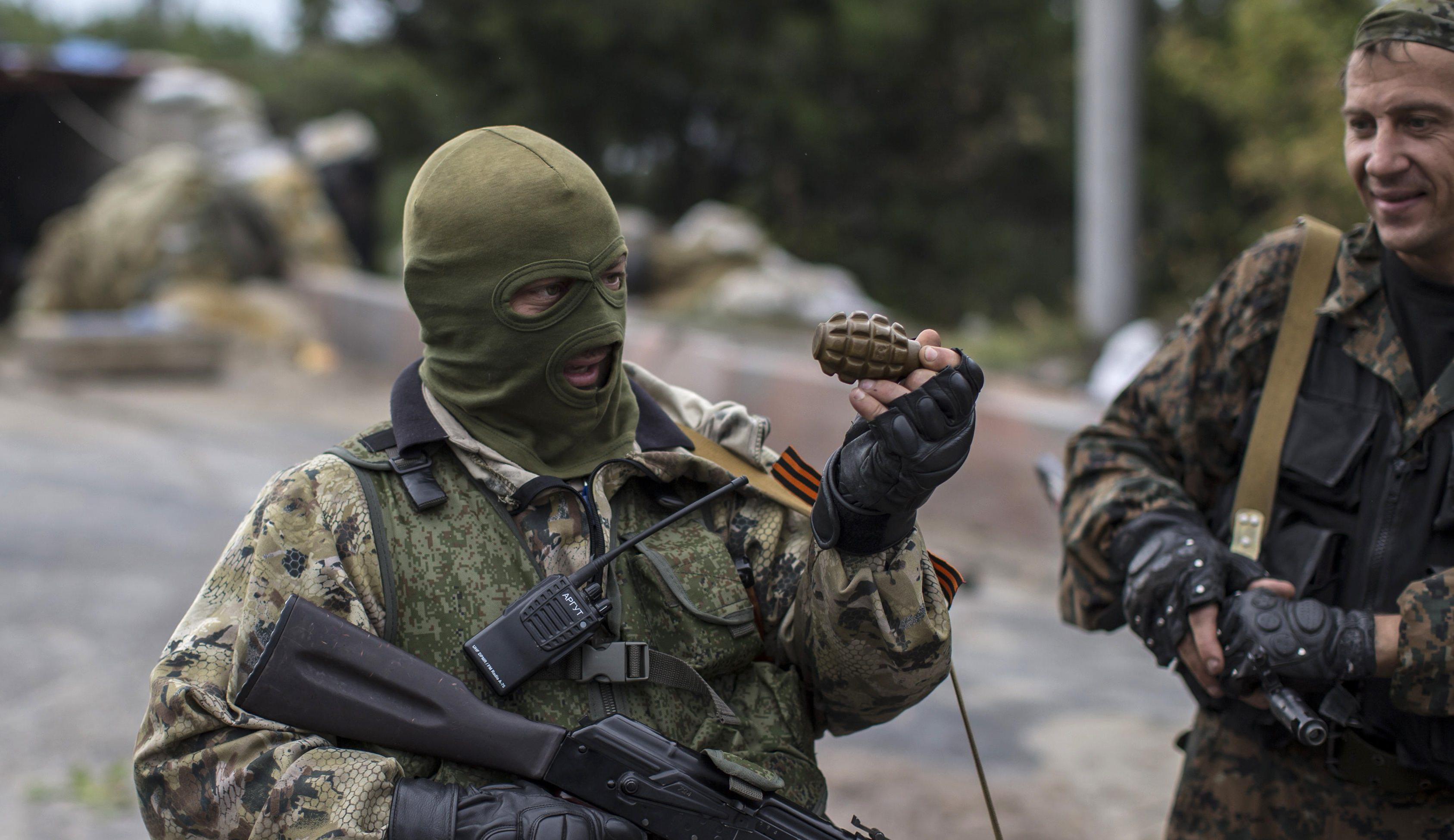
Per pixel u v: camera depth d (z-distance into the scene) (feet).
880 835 5.31
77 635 17.39
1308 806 6.87
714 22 91.40
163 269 47.93
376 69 89.97
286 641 4.87
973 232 92.63
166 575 20.51
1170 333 7.87
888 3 88.07
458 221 5.17
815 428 27.37
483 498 5.34
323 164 59.47
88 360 40.91
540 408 5.35
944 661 5.37
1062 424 22.86
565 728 5.10
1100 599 7.55
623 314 5.46
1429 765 6.47
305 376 44.06
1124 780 13.41
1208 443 7.52
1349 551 6.84
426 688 4.91
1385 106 6.41
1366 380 6.97
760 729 5.48
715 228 60.64
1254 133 65.67
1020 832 12.09
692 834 4.97
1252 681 6.57
